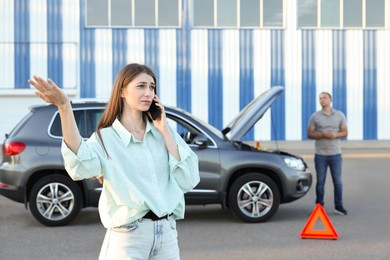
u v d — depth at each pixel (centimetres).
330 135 1034
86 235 852
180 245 787
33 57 2448
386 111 2577
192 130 956
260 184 951
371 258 715
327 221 830
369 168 1747
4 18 2434
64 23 2456
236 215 948
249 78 2531
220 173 938
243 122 984
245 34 2528
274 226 921
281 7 2539
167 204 353
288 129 2538
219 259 709
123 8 2481
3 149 932
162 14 2500
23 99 2459
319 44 2550
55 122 930
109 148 351
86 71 2470
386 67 2573
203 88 2519
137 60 2494
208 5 2514
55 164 908
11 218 991
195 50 2512
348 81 2562
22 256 729
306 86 2547
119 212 350
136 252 351
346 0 2556
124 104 361
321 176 1059
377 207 1105
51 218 914
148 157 355
